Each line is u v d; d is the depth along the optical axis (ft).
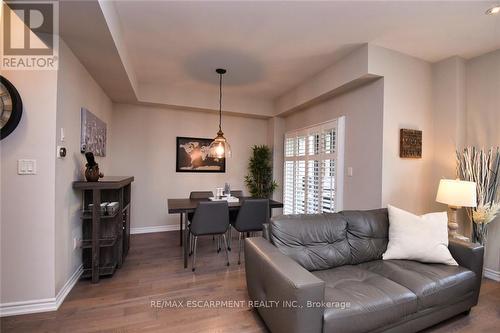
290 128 15.90
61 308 6.56
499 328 6.07
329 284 5.62
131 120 14.14
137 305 6.77
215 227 9.61
